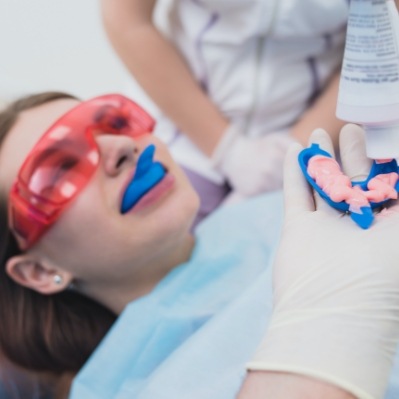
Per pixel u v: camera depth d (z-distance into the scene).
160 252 1.04
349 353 0.62
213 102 1.35
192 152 1.39
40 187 0.95
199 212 1.41
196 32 1.26
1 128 1.05
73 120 0.98
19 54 1.89
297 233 0.73
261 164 1.29
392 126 0.66
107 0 1.28
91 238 1.00
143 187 0.99
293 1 1.14
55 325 1.13
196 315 1.01
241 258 1.10
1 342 1.14
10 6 1.85
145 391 0.91
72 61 1.91
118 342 1.02
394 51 0.62
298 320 0.66
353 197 0.69
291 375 0.61
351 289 0.66
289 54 1.25
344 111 0.66
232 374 0.89
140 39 1.27
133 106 1.05
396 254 0.67
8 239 1.07
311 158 0.75
